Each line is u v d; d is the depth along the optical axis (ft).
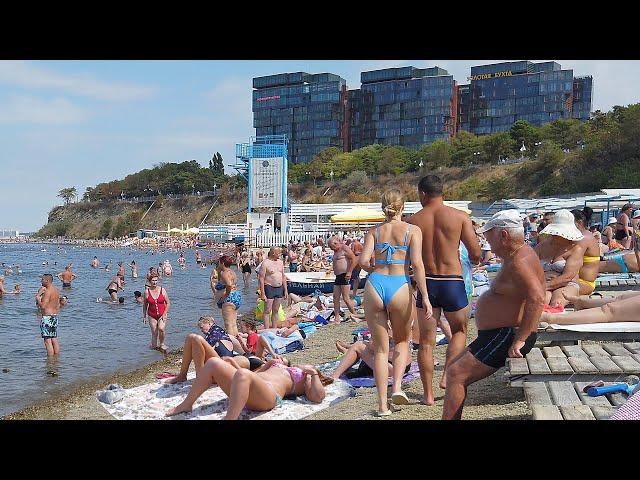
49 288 42.75
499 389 21.63
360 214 107.34
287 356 34.12
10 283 114.62
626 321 23.84
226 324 38.91
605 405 16.29
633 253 43.11
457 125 521.65
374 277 19.67
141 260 203.72
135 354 42.91
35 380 35.17
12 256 241.76
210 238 290.35
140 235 409.08
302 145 570.46
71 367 38.81
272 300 43.47
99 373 36.91
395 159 368.07
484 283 44.11
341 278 46.03
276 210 207.00
